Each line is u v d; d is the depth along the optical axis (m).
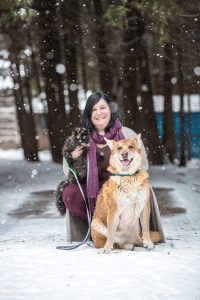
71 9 22.75
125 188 6.29
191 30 17.80
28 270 5.36
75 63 26.30
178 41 18.09
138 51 23.55
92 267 5.43
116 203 6.32
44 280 5.00
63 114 28.48
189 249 6.60
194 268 5.41
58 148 29.31
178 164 27.89
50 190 17.30
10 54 26.34
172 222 10.53
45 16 23.08
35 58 28.91
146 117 27.08
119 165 6.29
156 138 27.23
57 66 26.31
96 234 6.62
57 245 7.06
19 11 15.99
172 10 15.84
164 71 26.28
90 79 35.94
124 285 4.80
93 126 7.23
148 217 6.54
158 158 27.30
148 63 26.56
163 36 16.73
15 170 25.73
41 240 7.94
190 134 32.81
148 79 26.88
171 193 15.98
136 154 6.32
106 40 22.81
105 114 7.13
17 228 10.21
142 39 22.89
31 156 31.59
